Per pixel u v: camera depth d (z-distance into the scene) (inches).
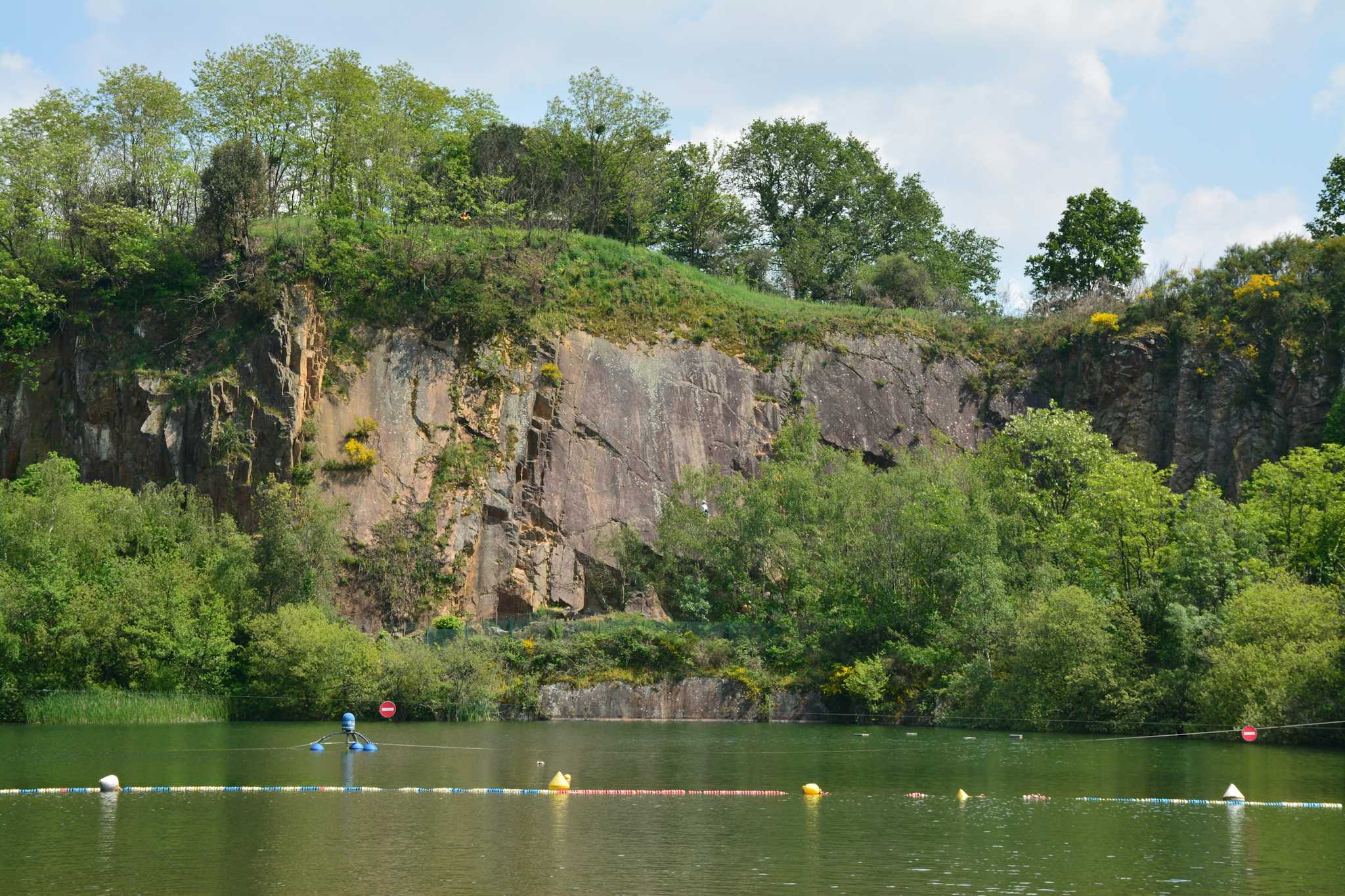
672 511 2974.9
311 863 992.9
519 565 2972.4
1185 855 1051.3
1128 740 2052.2
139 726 2230.6
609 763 1695.4
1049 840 1117.7
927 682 2470.5
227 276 3006.9
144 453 2861.7
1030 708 2236.7
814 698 2571.4
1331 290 3368.6
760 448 3344.0
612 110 3937.0
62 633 2303.2
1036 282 4426.7
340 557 2775.6
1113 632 2233.0
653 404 3245.6
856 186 4544.8
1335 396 3233.3
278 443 2832.2
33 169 3115.2
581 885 921.5
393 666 2459.4
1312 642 1978.3
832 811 1278.3
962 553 2564.0
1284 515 2603.3
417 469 2970.0
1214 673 2042.3
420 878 941.2
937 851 1060.5
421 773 1566.2
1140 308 3619.6
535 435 3095.5
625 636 2662.4
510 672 2593.5
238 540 2561.5
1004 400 3631.9
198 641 2393.0
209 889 904.3
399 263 3134.8
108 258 3048.7
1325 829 1184.2
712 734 2182.6
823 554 2802.7
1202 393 3415.4
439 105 3949.3
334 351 2999.5
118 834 1115.9
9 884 919.0
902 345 3619.6
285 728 2201.0
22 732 2098.9
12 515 2415.1
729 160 4537.4
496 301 3161.9
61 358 2992.1
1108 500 2596.0
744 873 967.6
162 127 3331.7
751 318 3528.5
